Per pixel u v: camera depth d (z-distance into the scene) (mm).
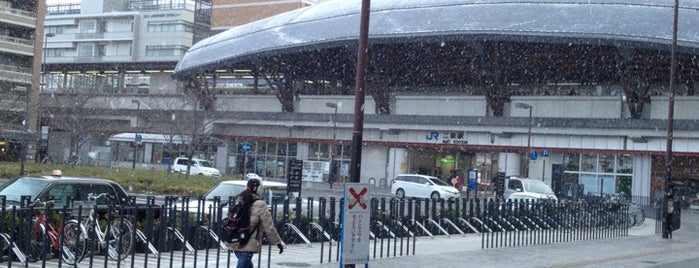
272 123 70000
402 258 16500
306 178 64188
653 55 54250
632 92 55781
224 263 14508
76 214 13891
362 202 12234
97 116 67750
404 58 64188
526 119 58656
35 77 68000
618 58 54344
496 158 61781
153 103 73188
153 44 97125
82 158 71500
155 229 14672
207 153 72250
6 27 67250
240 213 10508
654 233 29062
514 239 21422
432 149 64188
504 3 57000
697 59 53969
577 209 24938
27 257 10617
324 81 73812
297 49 63875
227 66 70750
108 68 93500
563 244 21891
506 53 58906
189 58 72875
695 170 53781
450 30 56875
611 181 56125
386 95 66562
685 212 50031
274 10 94688
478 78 61969
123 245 13398
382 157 65812
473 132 61219
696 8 53250
